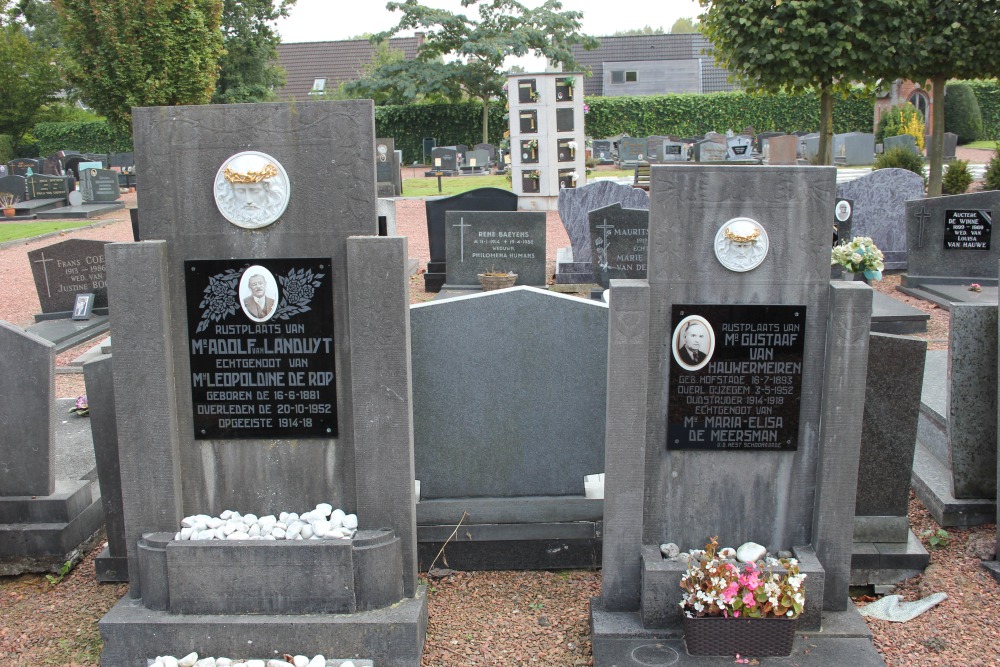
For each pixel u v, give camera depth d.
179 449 4.70
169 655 4.43
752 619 4.21
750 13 13.92
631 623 4.52
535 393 5.45
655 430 4.60
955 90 40.09
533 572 5.44
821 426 4.54
